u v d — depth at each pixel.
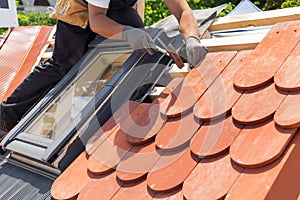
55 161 1.83
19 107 2.54
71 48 2.43
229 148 1.41
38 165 1.97
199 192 1.32
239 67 1.76
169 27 2.41
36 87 2.51
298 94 1.44
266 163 1.28
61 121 2.07
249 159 1.31
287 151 1.29
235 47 2.07
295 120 1.33
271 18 2.34
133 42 1.94
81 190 1.60
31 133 2.12
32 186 1.83
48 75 2.49
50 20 8.67
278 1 8.77
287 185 1.28
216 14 2.60
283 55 1.66
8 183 1.91
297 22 1.81
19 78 3.31
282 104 1.44
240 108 1.54
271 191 1.21
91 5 1.92
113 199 1.48
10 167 2.06
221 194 1.26
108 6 2.04
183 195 1.35
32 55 3.57
